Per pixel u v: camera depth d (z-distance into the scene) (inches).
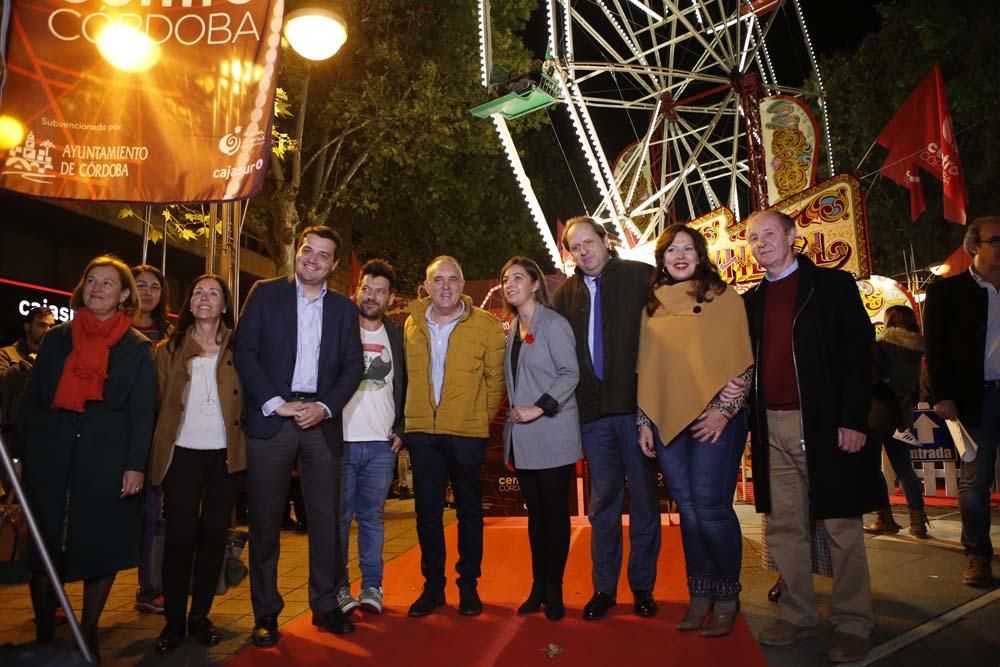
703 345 138.3
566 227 163.5
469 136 584.1
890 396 205.5
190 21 157.8
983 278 166.9
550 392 150.9
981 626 132.6
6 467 112.6
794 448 134.6
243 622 157.2
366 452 163.9
